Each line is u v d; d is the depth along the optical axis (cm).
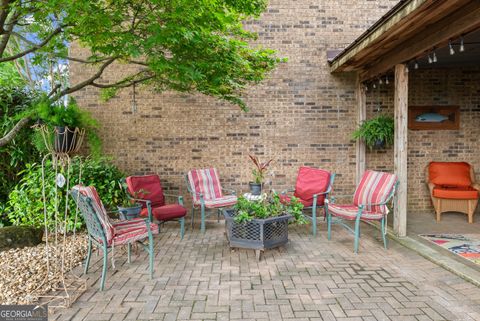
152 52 288
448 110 601
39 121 296
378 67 495
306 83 591
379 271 339
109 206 526
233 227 384
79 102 575
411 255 387
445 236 458
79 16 261
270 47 587
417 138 605
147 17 278
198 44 313
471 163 606
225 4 337
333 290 295
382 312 257
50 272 333
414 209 613
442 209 551
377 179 461
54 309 261
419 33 374
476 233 474
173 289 298
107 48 290
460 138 605
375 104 593
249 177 591
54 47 332
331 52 583
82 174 491
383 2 592
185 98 584
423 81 598
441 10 307
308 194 518
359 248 415
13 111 512
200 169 574
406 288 299
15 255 387
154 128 584
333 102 593
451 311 258
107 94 520
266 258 379
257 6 357
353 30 589
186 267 351
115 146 582
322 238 461
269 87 589
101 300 277
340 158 598
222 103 587
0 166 524
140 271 341
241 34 428
